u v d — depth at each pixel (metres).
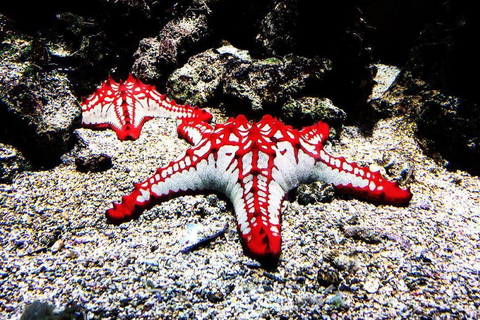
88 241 0.23
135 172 0.28
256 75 0.33
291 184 0.25
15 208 0.25
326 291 0.20
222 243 0.22
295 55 0.34
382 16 0.50
